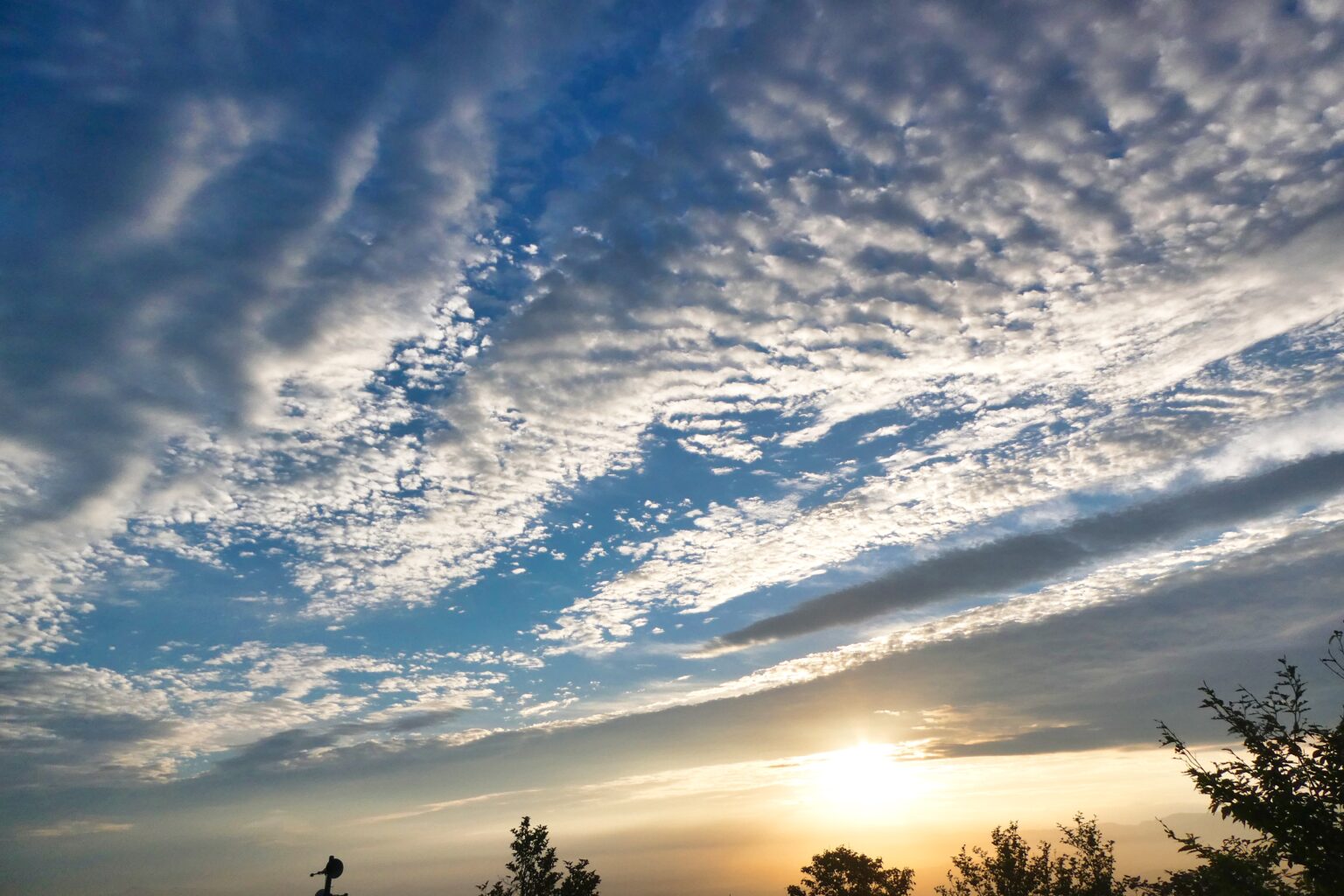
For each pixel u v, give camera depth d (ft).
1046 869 117.91
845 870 174.09
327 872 64.03
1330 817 29.94
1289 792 30.68
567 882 114.83
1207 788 32.60
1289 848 30.53
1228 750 33.06
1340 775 30.27
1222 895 31.04
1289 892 30.81
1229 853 32.42
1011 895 117.60
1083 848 114.01
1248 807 31.19
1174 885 35.45
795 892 175.42
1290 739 31.45
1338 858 29.27
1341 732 30.94
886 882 171.83
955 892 125.49
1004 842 123.24
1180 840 34.12
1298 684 32.27
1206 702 33.68
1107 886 103.76
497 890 113.70
